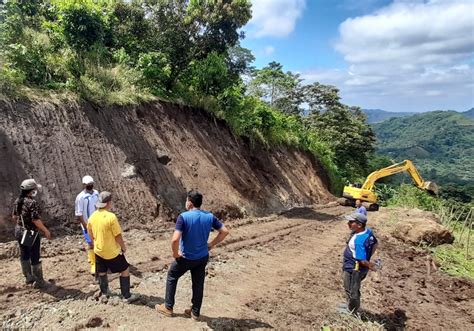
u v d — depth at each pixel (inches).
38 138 413.1
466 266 480.1
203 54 735.7
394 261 473.1
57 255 341.1
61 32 547.5
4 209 352.2
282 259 429.4
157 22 692.7
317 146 1179.3
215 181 604.7
